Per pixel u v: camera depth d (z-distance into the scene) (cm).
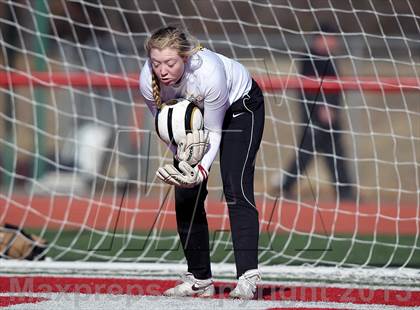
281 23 3866
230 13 3916
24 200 3391
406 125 3975
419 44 3747
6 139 3928
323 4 3816
